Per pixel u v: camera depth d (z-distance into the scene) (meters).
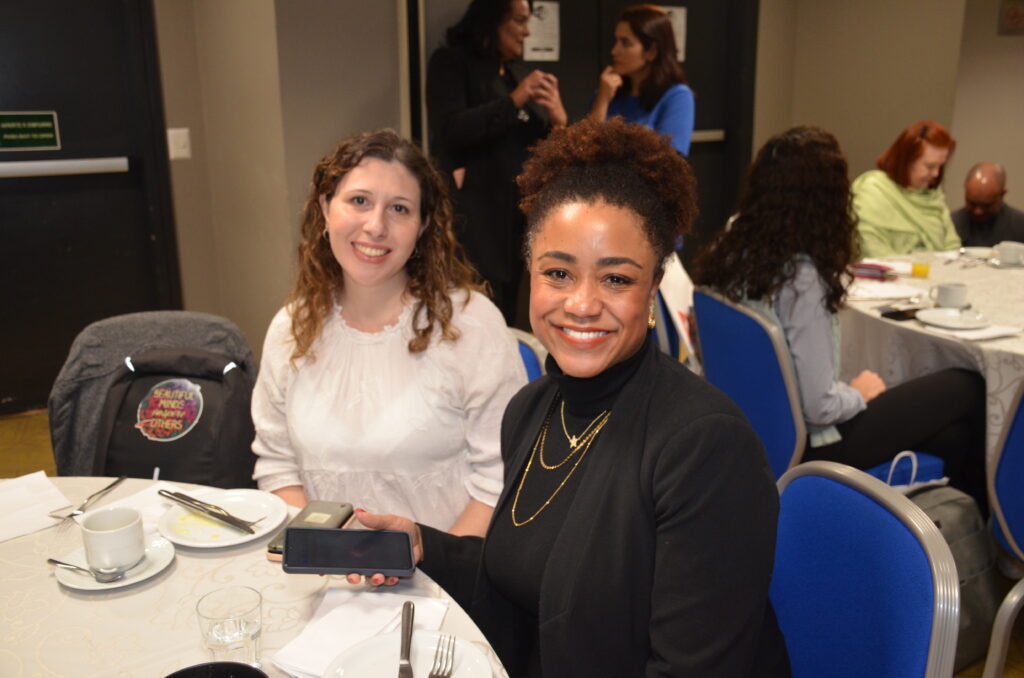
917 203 3.61
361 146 1.55
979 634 1.89
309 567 1.07
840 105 5.12
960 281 2.92
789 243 2.00
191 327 2.05
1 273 3.61
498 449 1.56
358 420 1.54
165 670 0.95
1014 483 1.82
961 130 4.88
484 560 1.16
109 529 1.18
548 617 0.99
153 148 3.77
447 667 0.93
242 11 3.25
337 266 1.64
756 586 0.93
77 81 3.58
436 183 1.60
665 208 0.98
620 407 1.02
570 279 0.97
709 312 2.26
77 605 1.08
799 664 1.15
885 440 2.16
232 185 3.74
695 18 4.73
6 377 3.71
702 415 0.96
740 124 5.01
